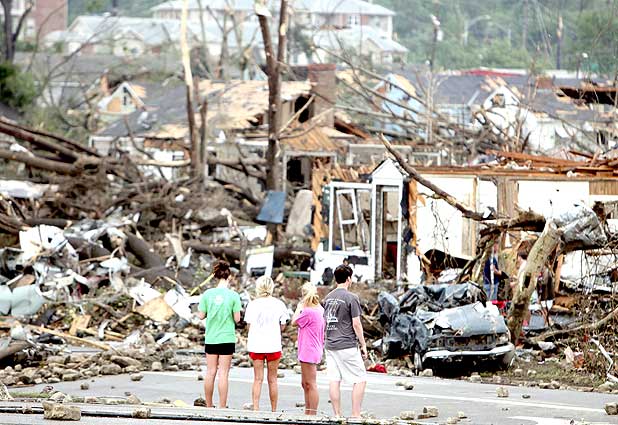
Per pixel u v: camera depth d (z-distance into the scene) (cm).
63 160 9044
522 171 6488
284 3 9300
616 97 9212
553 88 10344
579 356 4647
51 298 5791
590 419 3198
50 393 3694
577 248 4856
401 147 10319
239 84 15000
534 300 5394
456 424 3052
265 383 4153
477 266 5300
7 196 7825
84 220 7419
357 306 3172
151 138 13525
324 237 6850
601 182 6222
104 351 4966
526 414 3303
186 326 5662
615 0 10331
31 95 16862
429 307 4828
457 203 5456
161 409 3053
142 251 7106
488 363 4572
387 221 6825
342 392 3931
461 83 16900
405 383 4106
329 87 14288
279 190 9938
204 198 8625
